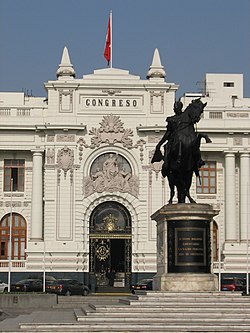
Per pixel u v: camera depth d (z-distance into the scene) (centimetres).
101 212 8356
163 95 8394
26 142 8381
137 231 8250
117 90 8375
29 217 8450
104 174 8306
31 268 8119
